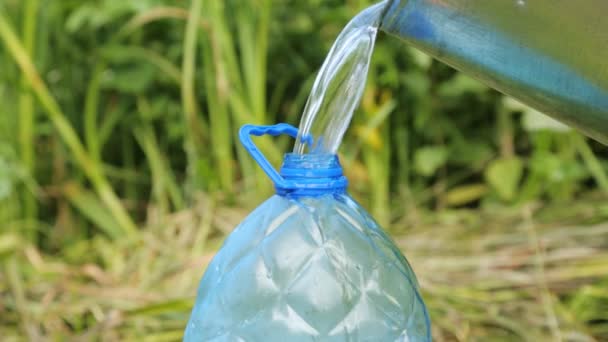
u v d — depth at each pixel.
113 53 1.80
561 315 1.35
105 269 1.71
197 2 1.69
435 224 1.79
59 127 1.75
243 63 1.92
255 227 0.86
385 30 0.87
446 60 0.86
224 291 0.84
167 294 1.44
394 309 0.84
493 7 0.81
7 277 1.50
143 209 2.01
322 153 0.88
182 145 2.06
